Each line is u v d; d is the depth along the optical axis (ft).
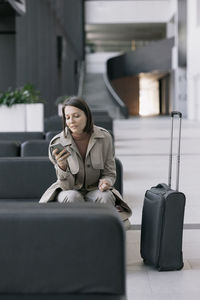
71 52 121.70
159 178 30.04
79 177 14.52
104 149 14.52
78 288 8.46
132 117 140.26
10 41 52.49
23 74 61.57
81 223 8.45
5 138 30.19
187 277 13.38
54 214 8.48
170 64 131.44
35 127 45.75
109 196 14.26
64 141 14.12
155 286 12.77
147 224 14.43
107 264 8.45
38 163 18.03
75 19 135.74
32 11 65.67
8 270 8.45
